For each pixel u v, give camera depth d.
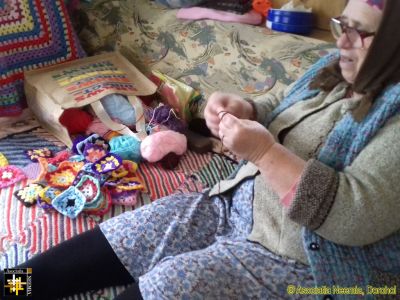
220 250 0.88
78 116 1.67
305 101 0.98
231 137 0.83
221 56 1.63
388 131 0.76
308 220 0.77
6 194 1.34
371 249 0.83
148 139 1.53
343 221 0.75
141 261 0.98
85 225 1.25
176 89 1.71
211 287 0.81
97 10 1.98
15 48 1.71
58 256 0.96
